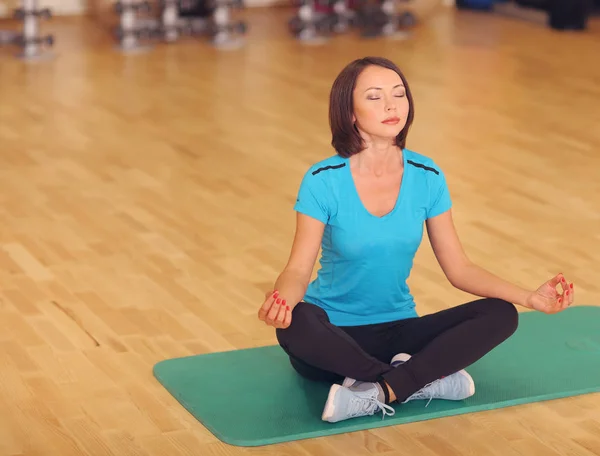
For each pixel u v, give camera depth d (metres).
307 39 8.02
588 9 8.49
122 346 3.05
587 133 5.55
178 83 6.61
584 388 2.77
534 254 3.82
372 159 2.62
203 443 2.50
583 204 4.41
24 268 3.64
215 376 2.84
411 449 2.48
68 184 4.60
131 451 2.47
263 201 4.41
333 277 2.69
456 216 4.22
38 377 2.85
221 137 5.42
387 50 7.68
